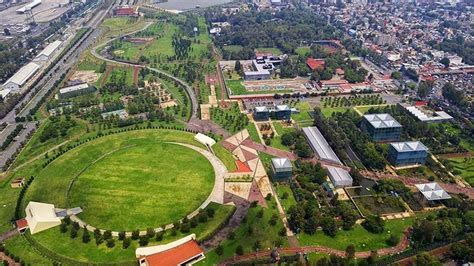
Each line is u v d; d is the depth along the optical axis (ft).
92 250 654.94
